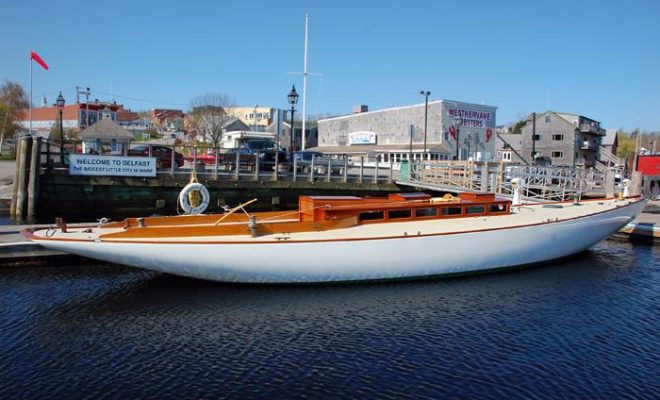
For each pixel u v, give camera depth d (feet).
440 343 31.73
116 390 25.70
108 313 35.32
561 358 29.99
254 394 25.50
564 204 57.00
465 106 153.28
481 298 40.14
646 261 53.26
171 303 37.11
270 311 36.24
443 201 48.73
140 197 72.13
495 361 29.43
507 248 45.37
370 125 179.63
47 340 31.14
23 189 66.85
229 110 330.75
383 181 91.71
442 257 42.47
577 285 44.16
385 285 41.63
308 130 233.55
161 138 292.61
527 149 223.92
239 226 40.11
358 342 31.73
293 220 43.65
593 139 227.81
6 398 24.68
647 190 107.76
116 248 36.14
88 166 69.10
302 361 29.09
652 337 33.27
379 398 25.27
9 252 43.68
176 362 28.78
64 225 38.96
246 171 84.23
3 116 218.38
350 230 42.14
